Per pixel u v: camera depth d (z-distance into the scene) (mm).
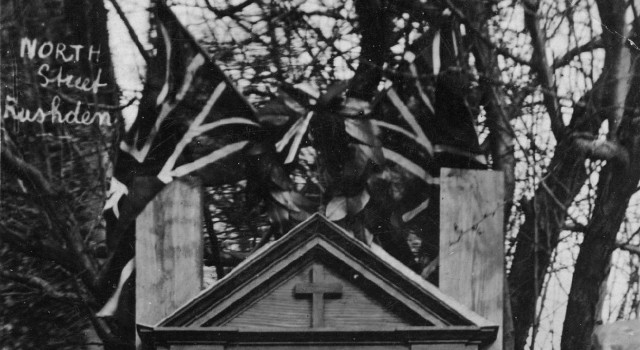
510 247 9602
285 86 8914
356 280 7805
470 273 8016
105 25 11664
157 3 8562
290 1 10633
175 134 8344
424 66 8492
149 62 8617
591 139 8961
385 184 8234
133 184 8180
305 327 7766
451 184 8125
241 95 8438
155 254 8078
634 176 8852
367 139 8297
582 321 9062
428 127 8359
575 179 9117
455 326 7734
